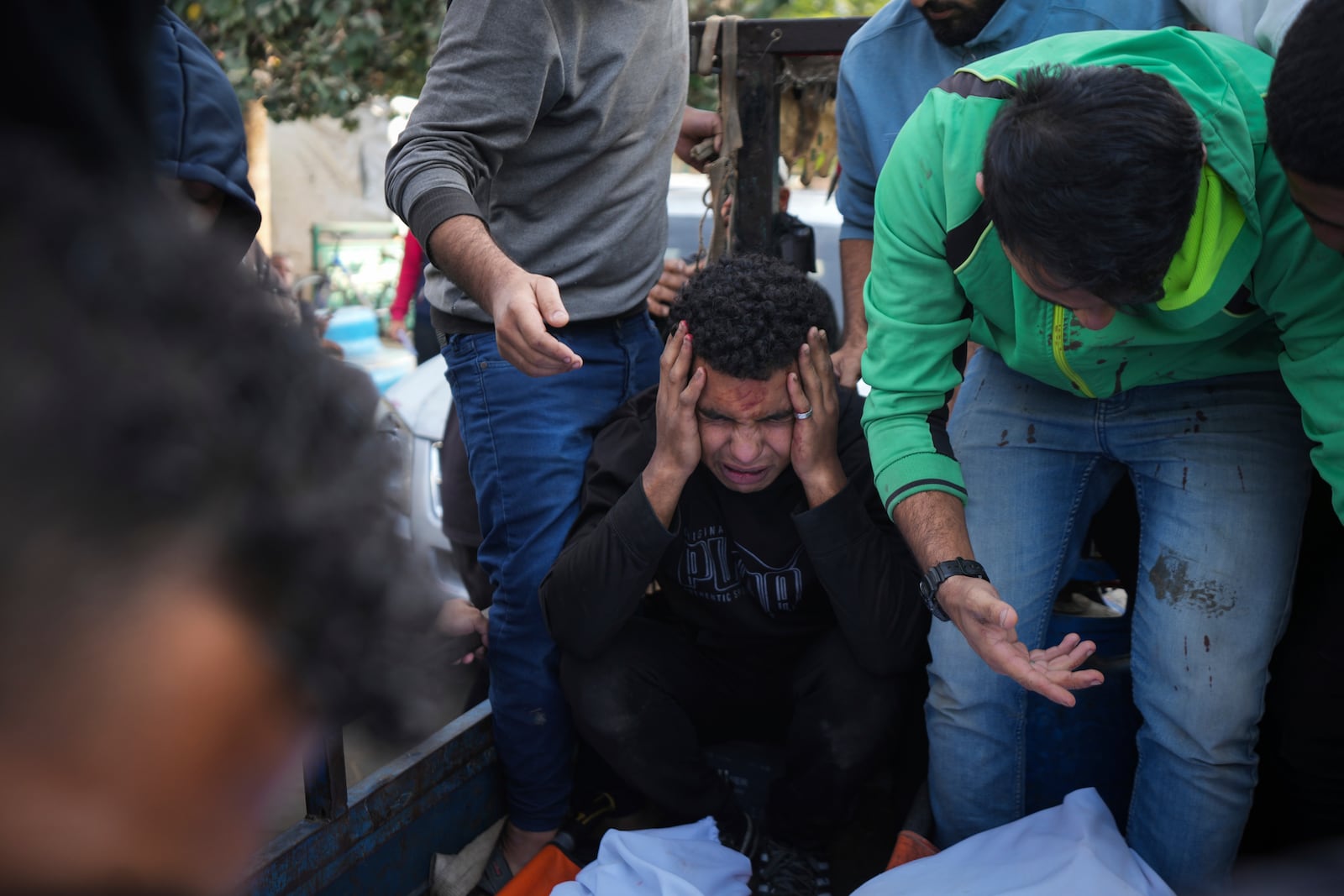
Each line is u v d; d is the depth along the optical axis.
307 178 11.43
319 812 1.55
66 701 0.27
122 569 0.27
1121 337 1.48
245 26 5.86
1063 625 2.03
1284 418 1.61
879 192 1.63
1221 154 1.26
